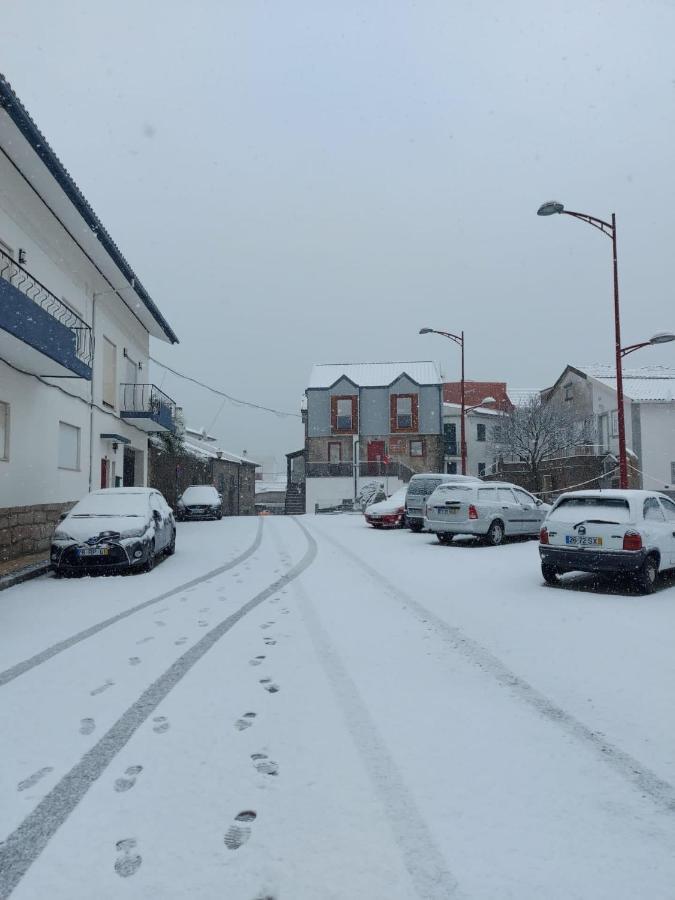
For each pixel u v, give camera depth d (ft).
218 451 132.57
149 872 7.74
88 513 34.76
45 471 44.80
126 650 18.11
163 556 41.50
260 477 247.91
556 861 7.88
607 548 26.78
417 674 15.67
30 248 42.09
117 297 61.98
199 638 19.40
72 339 41.96
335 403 137.90
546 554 28.37
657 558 27.43
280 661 16.84
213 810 9.18
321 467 129.70
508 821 8.82
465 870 7.70
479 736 11.81
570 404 117.91
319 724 12.42
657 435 96.37
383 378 141.69
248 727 12.30
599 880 7.50
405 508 63.82
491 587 28.55
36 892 7.38
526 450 107.34
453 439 148.87
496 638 19.21
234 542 51.08
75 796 9.62
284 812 9.09
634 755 10.99
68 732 12.13
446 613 22.89
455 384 160.45
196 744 11.51
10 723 12.62
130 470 74.69
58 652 17.93
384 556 40.65
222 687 14.74
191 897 7.27
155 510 37.11
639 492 28.66
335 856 8.01
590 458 97.45
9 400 39.06
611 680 15.17
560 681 15.11
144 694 14.29
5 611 23.80
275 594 26.96
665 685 14.79
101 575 33.06
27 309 34.58
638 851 8.10
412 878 7.55
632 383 103.60
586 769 10.44
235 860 7.95
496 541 47.03
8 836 8.57
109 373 62.13
